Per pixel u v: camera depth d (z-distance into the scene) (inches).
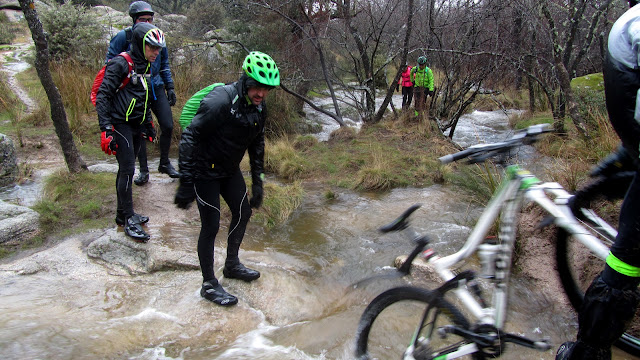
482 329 85.4
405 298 93.7
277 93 378.9
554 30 255.4
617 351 108.5
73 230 174.2
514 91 505.0
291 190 222.5
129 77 160.4
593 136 232.7
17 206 176.4
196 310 128.7
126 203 163.3
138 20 188.7
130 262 154.1
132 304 132.1
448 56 366.3
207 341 117.2
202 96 117.6
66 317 123.6
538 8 275.0
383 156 281.7
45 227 173.6
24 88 391.9
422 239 92.6
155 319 124.6
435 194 229.3
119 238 161.8
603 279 81.0
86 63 403.5
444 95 362.9
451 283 88.9
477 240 89.0
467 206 207.0
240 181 133.6
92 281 144.1
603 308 79.7
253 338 118.6
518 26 310.2
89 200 194.2
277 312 130.0
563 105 292.8
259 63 111.6
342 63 438.6
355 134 341.1
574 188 162.1
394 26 364.2
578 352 84.1
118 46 188.5
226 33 430.6
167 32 449.7
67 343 111.8
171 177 219.3
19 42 659.4
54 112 206.8
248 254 161.8
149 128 192.5
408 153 295.3
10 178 228.7
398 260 155.4
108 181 212.5
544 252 144.6
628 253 76.7
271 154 287.7
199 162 121.2
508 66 323.6
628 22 75.4
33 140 287.1
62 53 430.3
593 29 287.7
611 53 76.8
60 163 261.9
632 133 74.6
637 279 78.0
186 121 117.8
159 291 137.6
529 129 88.7
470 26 325.4
